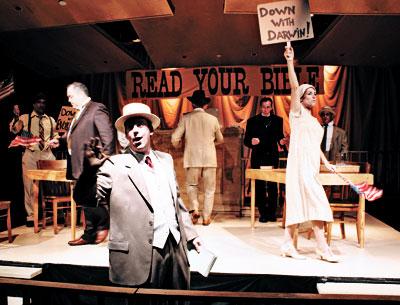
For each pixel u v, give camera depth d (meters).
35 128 5.87
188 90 8.24
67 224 5.55
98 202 1.86
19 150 7.56
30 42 6.77
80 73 8.77
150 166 2.22
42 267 3.61
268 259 3.72
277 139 5.79
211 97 8.59
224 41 7.02
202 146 5.40
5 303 1.59
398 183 8.22
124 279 2.03
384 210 7.62
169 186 2.24
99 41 6.82
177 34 6.67
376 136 8.39
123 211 2.07
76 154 4.07
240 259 3.73
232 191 6.23
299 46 8.01
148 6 4.88
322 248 3.64
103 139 4.03
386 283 3.12
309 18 3.54
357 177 3.96
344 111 8.39
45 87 8.85
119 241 2.05
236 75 8.12
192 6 5.63
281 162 6.73
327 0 4.68
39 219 6.19
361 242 4.12
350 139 8.39
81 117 4.07
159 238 2.09
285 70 8.04
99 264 3.60
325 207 3.54
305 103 3.68
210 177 5.43
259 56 7.90
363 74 8.36
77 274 3.61
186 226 2.33
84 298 3.71
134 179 2.08
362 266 3.47
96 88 8.89
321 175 3.86
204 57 7.85
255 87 8.10
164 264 2.12
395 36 6.54
